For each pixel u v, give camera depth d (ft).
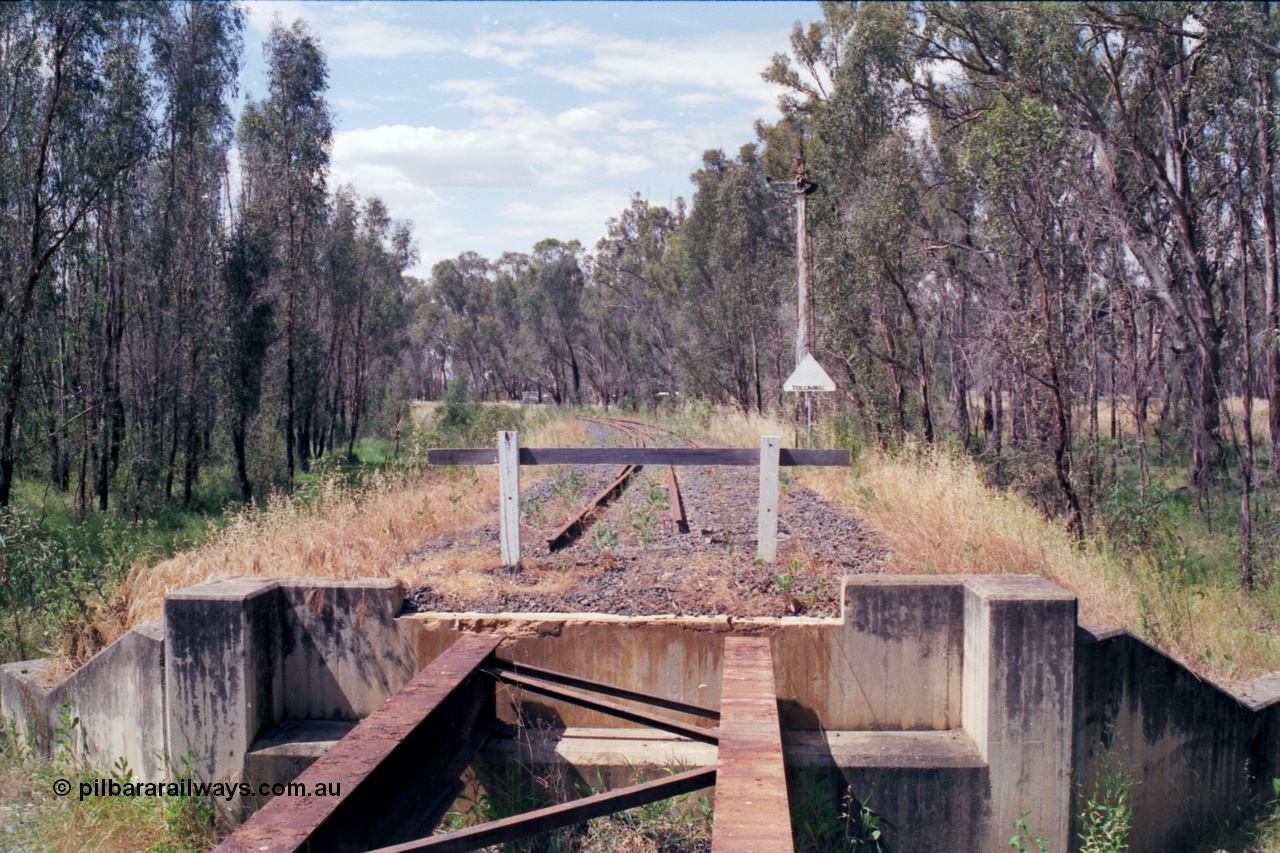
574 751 19.38
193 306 95.71
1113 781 19.83
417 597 22.21
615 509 41.47
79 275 75.61
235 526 30.37
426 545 30.37
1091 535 41.32
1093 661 19.86
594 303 258.16
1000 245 50.11
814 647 20.22
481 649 20.01
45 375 76.28
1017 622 18.45
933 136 85.61
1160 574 33.58
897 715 20.17
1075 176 48.93
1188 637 26.81
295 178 108.99
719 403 131.85
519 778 19.36
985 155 44.98
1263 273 71.51
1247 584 40.19
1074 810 19.08
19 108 66.85
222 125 101.35
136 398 96.99
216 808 19.48
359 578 21.77
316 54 110.11
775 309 122.72
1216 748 22.76
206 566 26.16
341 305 149.48
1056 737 18.58
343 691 21.04
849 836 18.72
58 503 78.28
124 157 75.97
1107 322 63.21
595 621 20.58
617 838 18.34
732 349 131.34
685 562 25.66
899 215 65.67
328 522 31.68
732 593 21.99
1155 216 80.74
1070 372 44.27
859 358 69.82
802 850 18.43
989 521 29.14
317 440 152.25
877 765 18.69
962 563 25.20
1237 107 65.31
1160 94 70.03
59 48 67.51
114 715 21.72
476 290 340.39
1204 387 69.10
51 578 28.76
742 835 11.91
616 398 264.72
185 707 19.72
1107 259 61.21
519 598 22.18
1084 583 25.75
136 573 27.43
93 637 24.82
